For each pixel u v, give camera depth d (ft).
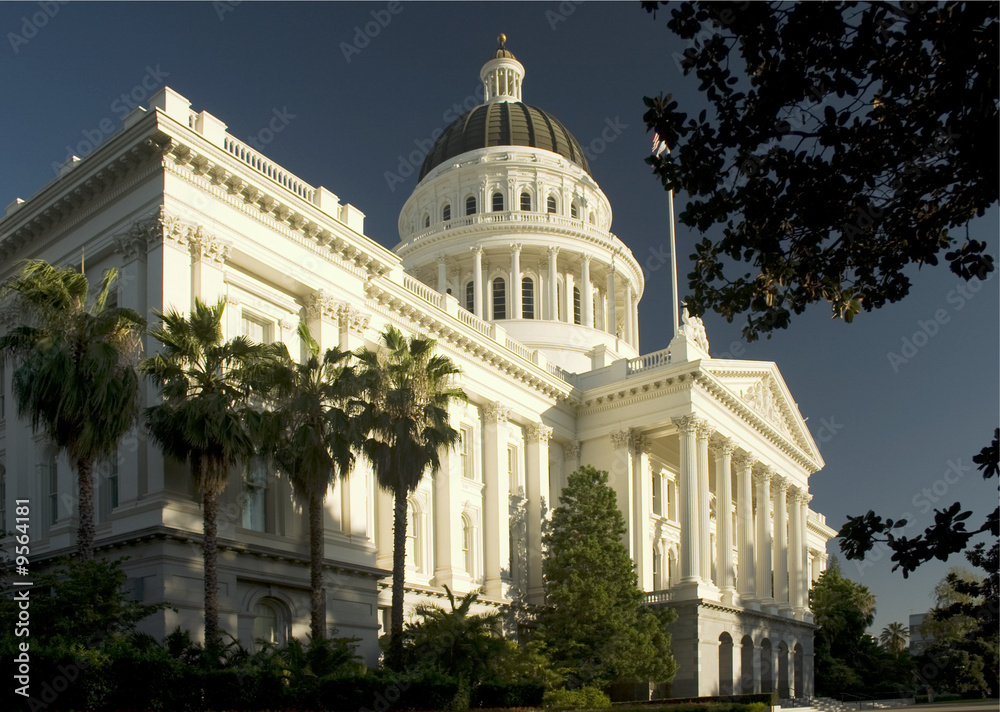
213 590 93.40
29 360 90.58
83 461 90.38
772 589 217.36
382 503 144.66
